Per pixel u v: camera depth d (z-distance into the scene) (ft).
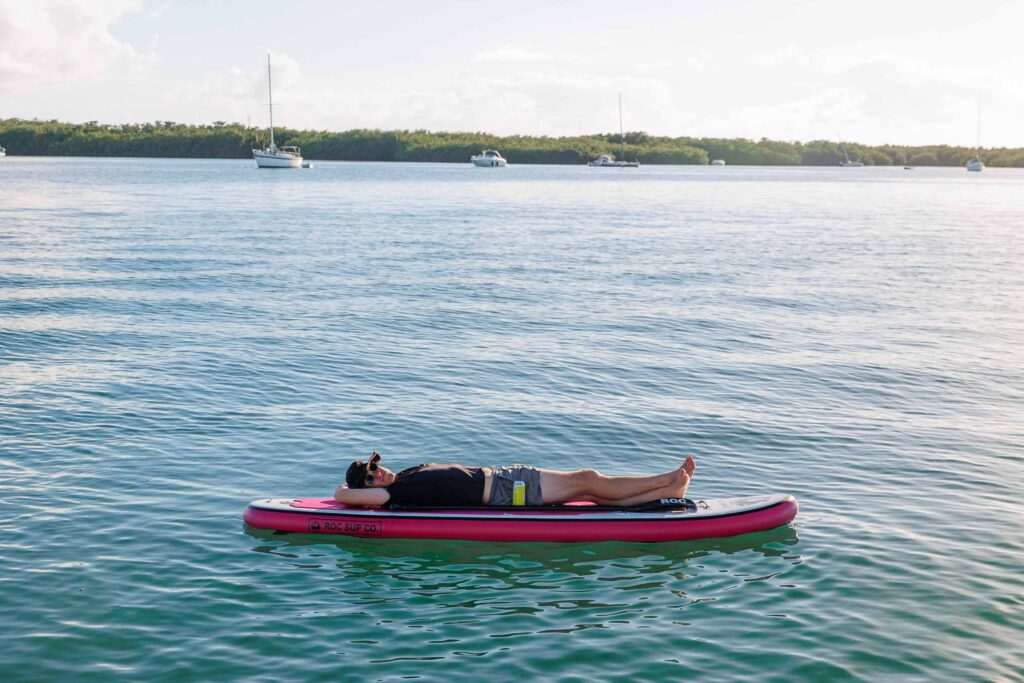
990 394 40.24
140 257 85.15
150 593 21.02
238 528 24.98
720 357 47.16
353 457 30.71
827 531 25.09
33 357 44.27
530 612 20.59
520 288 70.38
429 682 17.52
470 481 25.53
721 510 25.22
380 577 22.36
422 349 47.98
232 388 39.29
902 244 112.47
